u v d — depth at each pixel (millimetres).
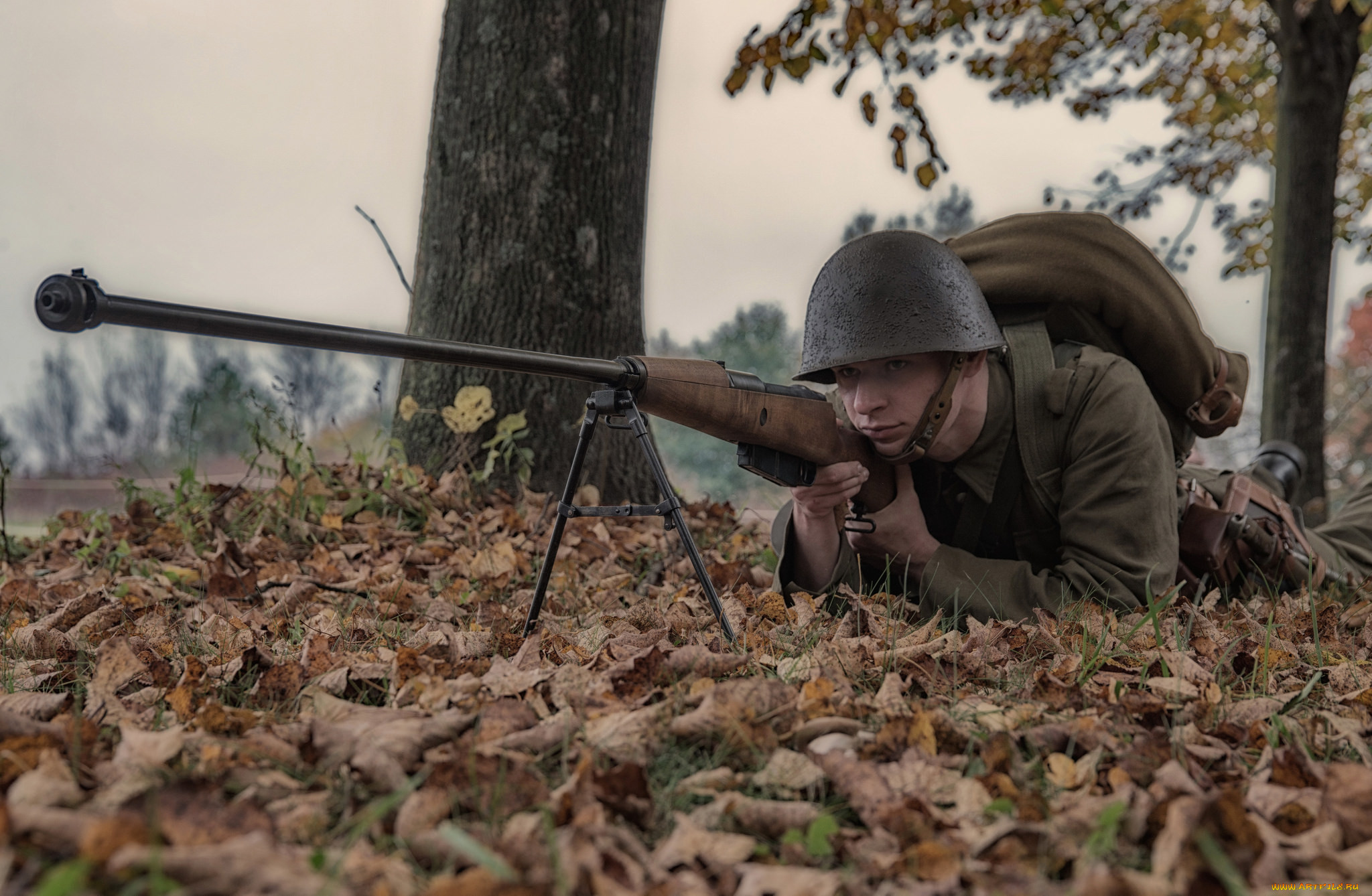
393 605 2777
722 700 1555
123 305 1463
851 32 6039
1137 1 9289
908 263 2396
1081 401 2652
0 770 1290
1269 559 3000
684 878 1081
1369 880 1109
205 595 3150
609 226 4844
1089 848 1122
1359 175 10617
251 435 4172
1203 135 10859
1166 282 2990
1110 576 2520
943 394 2438
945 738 1556
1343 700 1890
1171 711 1729
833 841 1218
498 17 4730
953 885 1074
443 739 1475
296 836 1165
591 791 1271
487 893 964
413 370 4910
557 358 1950
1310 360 6734
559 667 1849
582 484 4637
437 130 4914
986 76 9555
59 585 3201
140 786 1262
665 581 3594
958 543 2783
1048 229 2963
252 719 1570
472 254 4734
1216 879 1076
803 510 2734
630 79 4914
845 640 2143
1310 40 6703
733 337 15578
